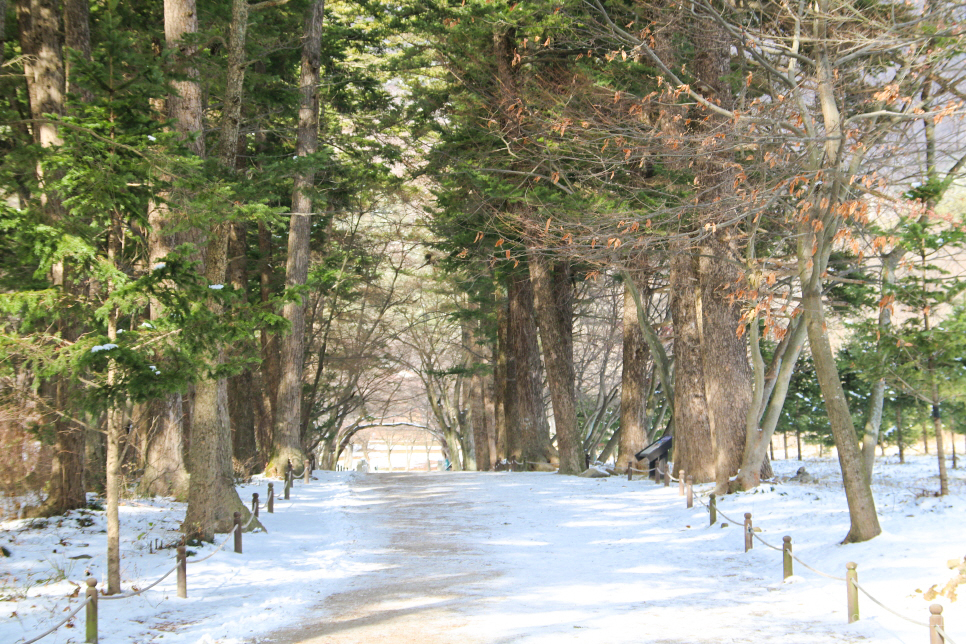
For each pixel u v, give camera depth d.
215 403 14.11
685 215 17.98
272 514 18.52
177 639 8.25
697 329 22.88
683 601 10.06
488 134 24.28
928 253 15.05
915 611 8.35
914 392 16.31
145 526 14.59
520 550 14.61
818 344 12.20
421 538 16.05
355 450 86.19
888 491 17.95
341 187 32.41
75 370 8.73
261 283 31.97
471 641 8.05
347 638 8.33
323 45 29.97
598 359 46.12
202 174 10.84
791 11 13.72
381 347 44.50
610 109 18.70
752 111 15.02
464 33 23.34
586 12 21.00
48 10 15.34
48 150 9.15
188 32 14.38
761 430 18.92
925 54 13.69
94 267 9.12
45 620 8.55
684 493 20.53
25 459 15.25
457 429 53.75
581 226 17.03
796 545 12.91
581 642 7.88
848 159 14.20
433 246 33.00
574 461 29.56
